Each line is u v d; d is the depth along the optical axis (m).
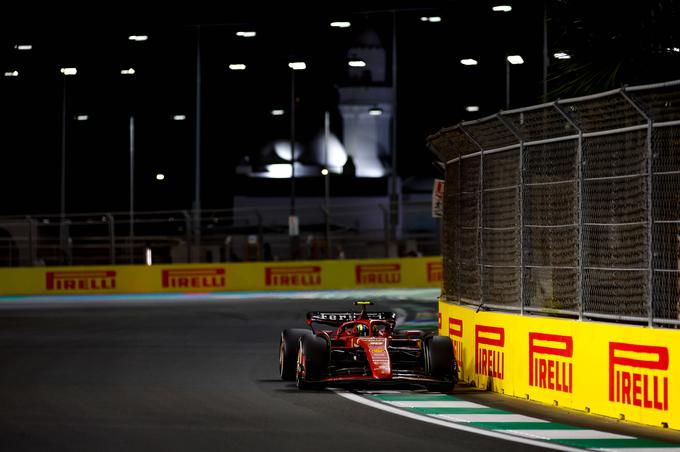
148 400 27.56
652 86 22.92
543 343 27.11
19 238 84.75
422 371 29.45
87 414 25.05
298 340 31.56
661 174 23.83
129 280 84.12
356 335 30.56
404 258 83.81
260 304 68.50
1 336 48.41
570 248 26.97
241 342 44.88
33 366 36.19
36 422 23.80
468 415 24.86
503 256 30.16
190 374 33.66
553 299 27.58
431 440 21.33
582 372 25.59
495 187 30.72
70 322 56.59
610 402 24.59
